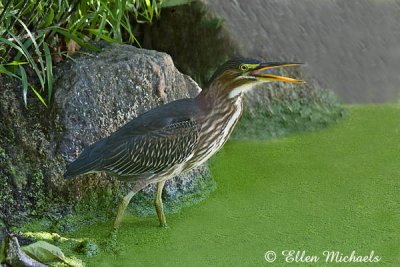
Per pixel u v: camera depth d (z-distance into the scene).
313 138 14.51
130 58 12.48
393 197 12.93
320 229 12.13
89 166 11.34
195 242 11.74
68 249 11.41
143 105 12.50
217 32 14.77
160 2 14.18
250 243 11.77
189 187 12.82
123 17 14.02
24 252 10.87
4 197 11.78
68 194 12.07
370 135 14.56
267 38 15.09
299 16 15.39
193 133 11.41
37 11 12.23
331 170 13.62
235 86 11.41
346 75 15.35
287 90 14.89
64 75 12.27
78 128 12.12
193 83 13.78
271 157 13.97
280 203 12.73
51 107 12.13
